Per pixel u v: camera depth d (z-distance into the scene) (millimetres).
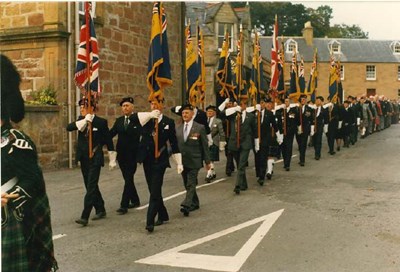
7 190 2875
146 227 6742
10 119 3045
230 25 29641
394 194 9289
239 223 7152
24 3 14180
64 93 13961
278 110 12727
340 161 14992
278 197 9180
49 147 13438
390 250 5676
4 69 3047
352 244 5941
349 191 9680
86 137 7617
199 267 5172
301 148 14039
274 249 5789
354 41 55656
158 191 6883
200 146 7969
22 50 14273
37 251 3029
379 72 54469
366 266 5109
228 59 13508
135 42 17453
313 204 8438
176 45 20797
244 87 13578
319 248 5797
